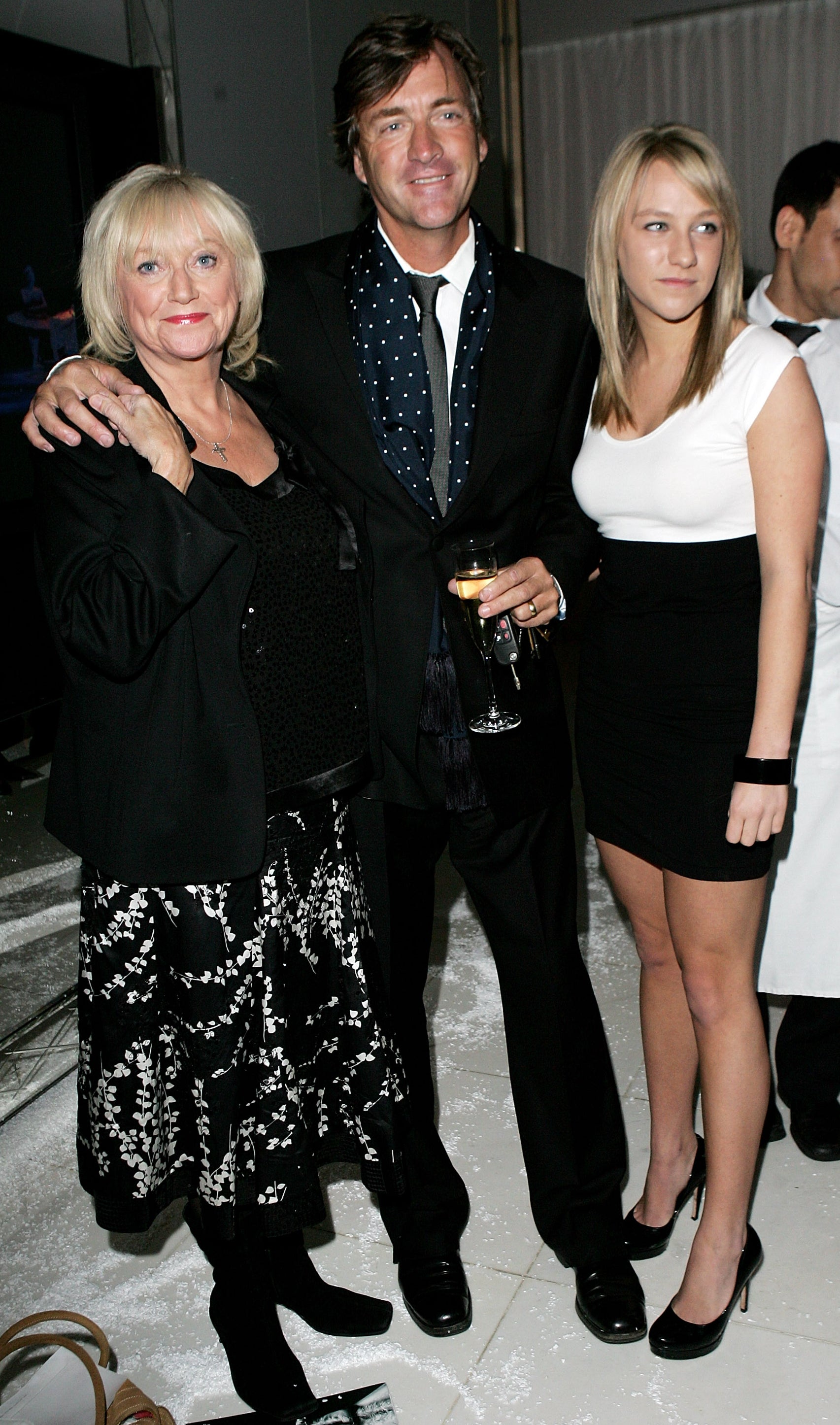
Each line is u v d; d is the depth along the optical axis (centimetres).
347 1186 221
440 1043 265
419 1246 190
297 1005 165
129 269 153
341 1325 184
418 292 174
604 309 167
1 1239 213
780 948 213
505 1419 167
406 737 177
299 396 178
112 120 395
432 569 176
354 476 176
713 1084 173
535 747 179
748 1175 174
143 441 142
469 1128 233
